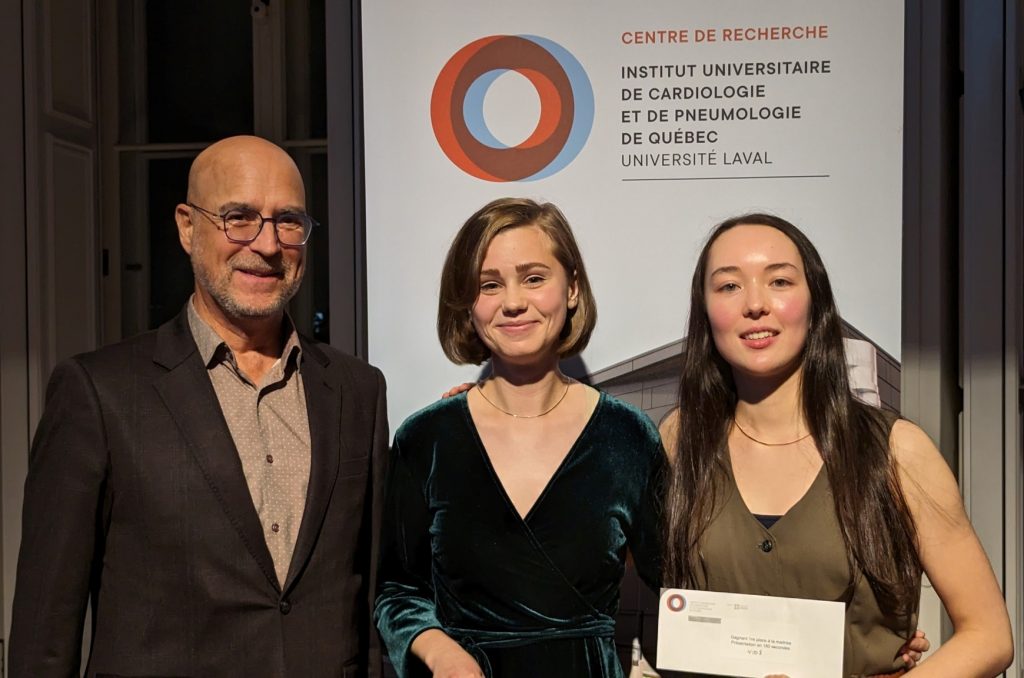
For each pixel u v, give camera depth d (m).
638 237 2.57
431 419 2.07
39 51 3.17
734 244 1.85
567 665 1.90
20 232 3.15
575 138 2.58
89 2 3.43
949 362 2.73
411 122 2.65
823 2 2.47
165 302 3.56
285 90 3.41
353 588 1.96
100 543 1.83
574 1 2.57
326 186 3.40
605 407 2.05
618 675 1.97
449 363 2.64
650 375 2.57
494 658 1.90
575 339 2.05
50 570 1.74
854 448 1.79
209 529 1.80
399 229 2.66
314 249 3.41
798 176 2.50
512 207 2.02
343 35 2.86
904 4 2.47
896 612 1.76
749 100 2.51
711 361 1.94
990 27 2.61
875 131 2.46
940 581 1.77
